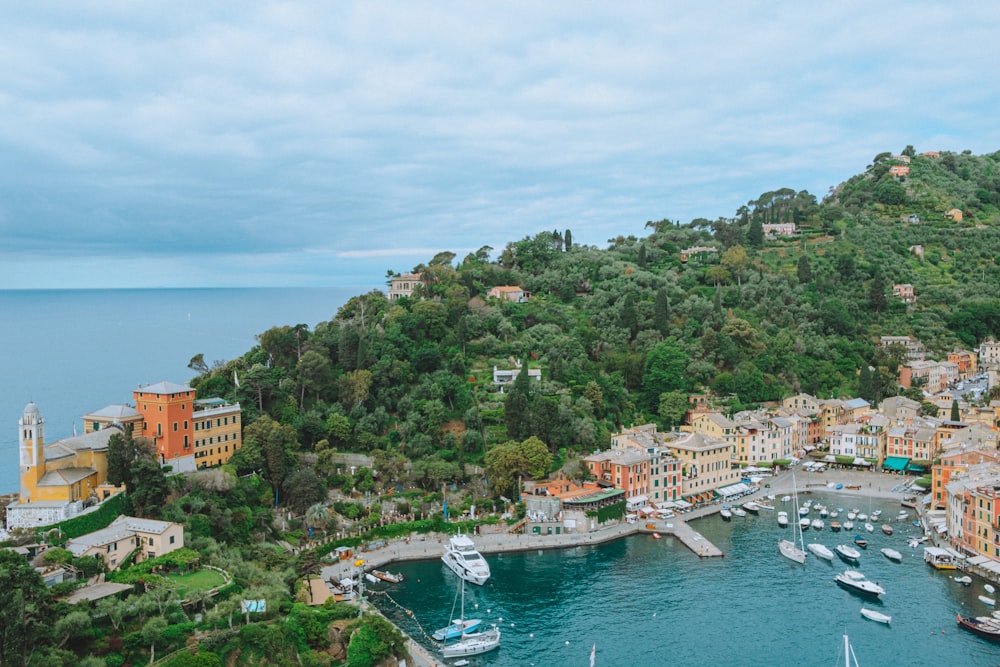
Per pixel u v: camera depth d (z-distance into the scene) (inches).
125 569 5910.4
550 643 6176.2
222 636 5285.4
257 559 6943.9
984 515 7578.7
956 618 6466.5
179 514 6796.3
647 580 7396.7
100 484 6993.1
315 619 5753.0
